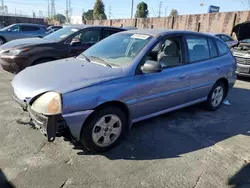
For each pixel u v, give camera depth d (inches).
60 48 236.7
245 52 311.6
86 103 104.6
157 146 128.3
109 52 143.5
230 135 147.4
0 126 139.9
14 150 115.8
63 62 140.8
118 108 119.4
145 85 127.7
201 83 168.1
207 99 184.4
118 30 281.6
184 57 155.1
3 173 98.6
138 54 130.0
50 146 121.2
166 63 143.8
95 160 111.9
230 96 242.4
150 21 919.0
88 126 109.7
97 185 95.0
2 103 176.9
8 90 209.8
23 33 569.0
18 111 163.2
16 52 217.8
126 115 126.3
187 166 111.3
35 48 223.3
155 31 150.9
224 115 183.5
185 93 156.7
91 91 106.7
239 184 100.6
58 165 106.2
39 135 131.6
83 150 119.4
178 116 174.9
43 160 109.2
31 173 99.7
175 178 102.1
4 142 122.6
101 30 269.7
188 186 97.6
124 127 125.3
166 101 144.8
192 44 163.8
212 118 175.2
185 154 121.8
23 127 140.1
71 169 104.0
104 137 116.9
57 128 101.4
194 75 159.5
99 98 108.3
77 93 102.9
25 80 116.0
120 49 141.7
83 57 147.9
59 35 259.6
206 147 130.3
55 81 108.5
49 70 124.2
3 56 223.5
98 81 111.1
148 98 131.5
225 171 109.1
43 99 101.1
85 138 110.8
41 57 225.5
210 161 116.6
